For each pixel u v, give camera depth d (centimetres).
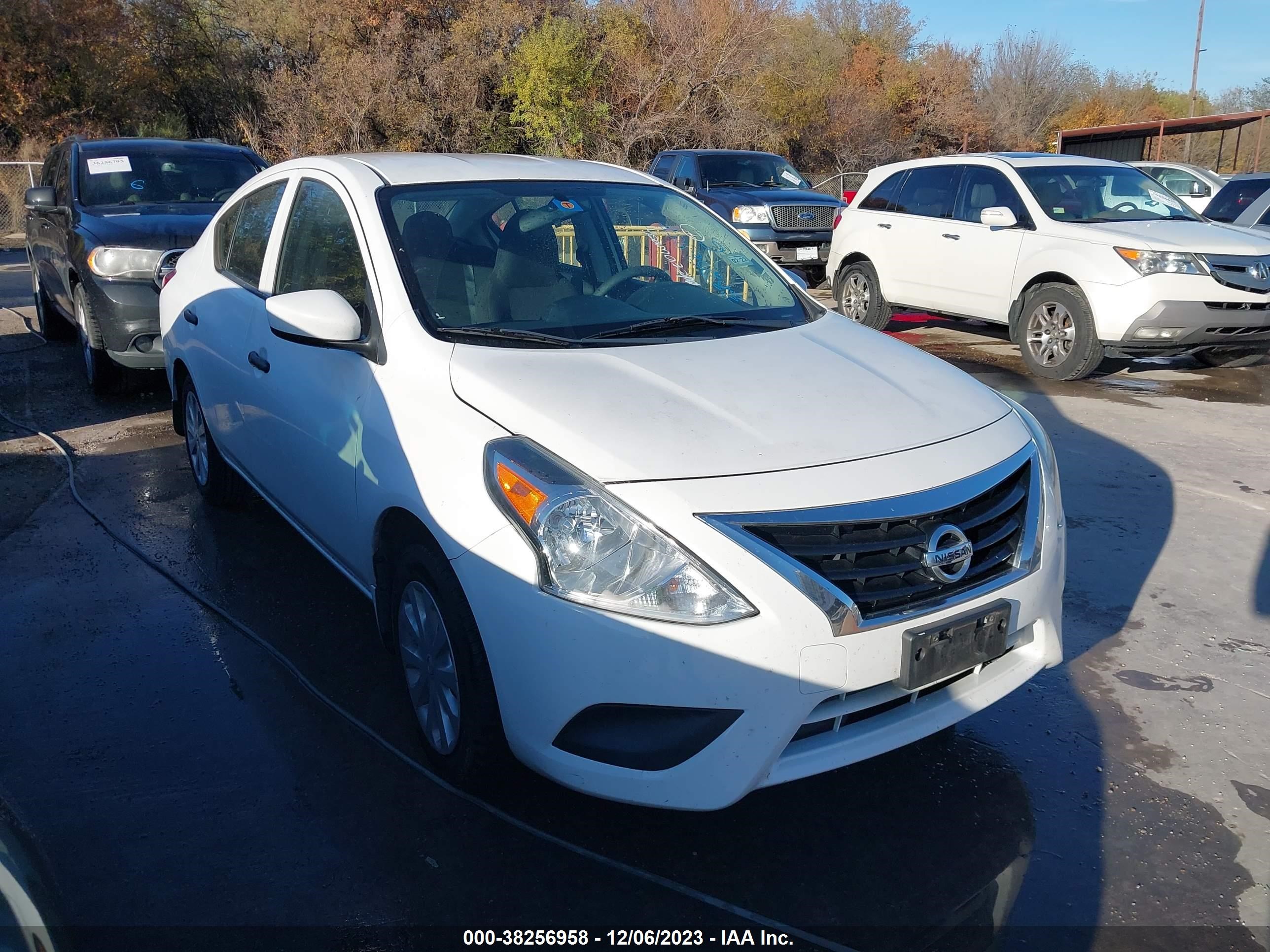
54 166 894
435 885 259
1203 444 646
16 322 1079
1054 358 832
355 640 389
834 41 3916
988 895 258
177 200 789
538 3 2539
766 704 238
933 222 959
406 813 287
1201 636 400
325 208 383
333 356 346
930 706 268
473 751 276
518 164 408
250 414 417
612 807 290
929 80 3988
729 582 237
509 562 253
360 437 318
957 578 258
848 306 1078
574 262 368
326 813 287
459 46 2447
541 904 253
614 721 246
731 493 245
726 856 271
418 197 362
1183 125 2598
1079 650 389
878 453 265
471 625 270
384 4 2536
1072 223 841
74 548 476
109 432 665
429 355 306
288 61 2711
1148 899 257
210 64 2823
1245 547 484
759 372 303
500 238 358
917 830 284
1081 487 566
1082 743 327
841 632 241
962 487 264
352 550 338
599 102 2583
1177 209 893
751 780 241
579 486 249
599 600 242
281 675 363
